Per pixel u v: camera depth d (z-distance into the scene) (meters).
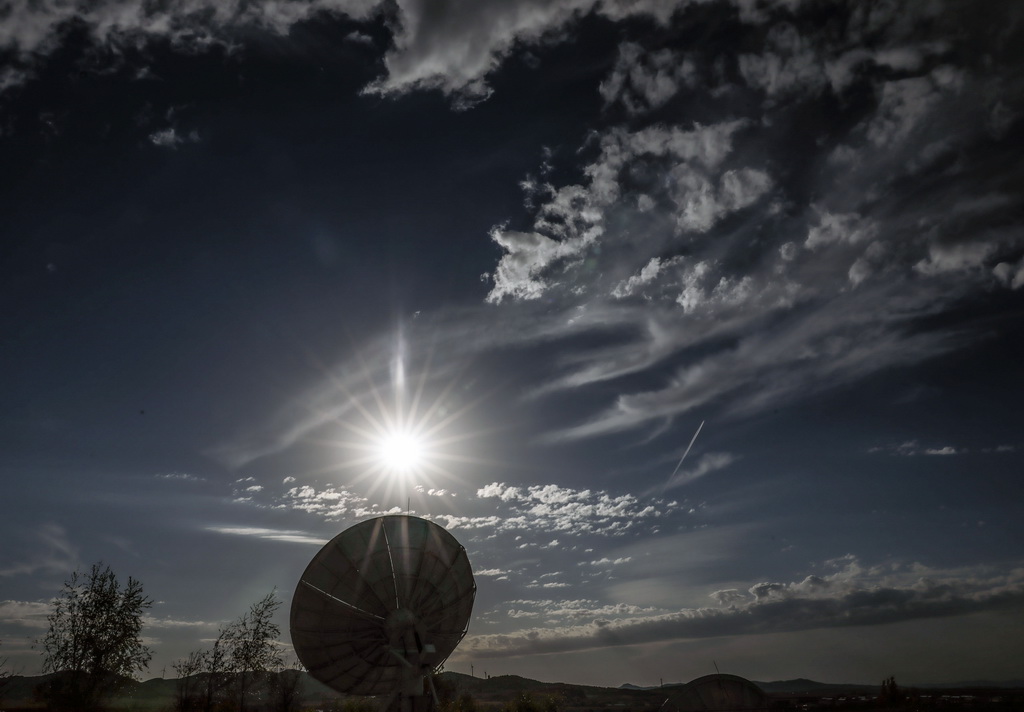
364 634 41.75
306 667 41.00
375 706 81.19
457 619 44.38
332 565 41.97
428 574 43.53
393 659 41.88
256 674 62.59
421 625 42.16
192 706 60.22
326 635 41.28
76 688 49.56
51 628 51.25
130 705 56.62
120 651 51.28
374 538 43.12
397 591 42.47
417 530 44.22
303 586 41.31
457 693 97.69
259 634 63.59
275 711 62.09
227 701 61.97
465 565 45.22
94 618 51.84
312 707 80.38
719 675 58.75
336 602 41.38
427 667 40.91
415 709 39.88
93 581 53.03
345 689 42.12
